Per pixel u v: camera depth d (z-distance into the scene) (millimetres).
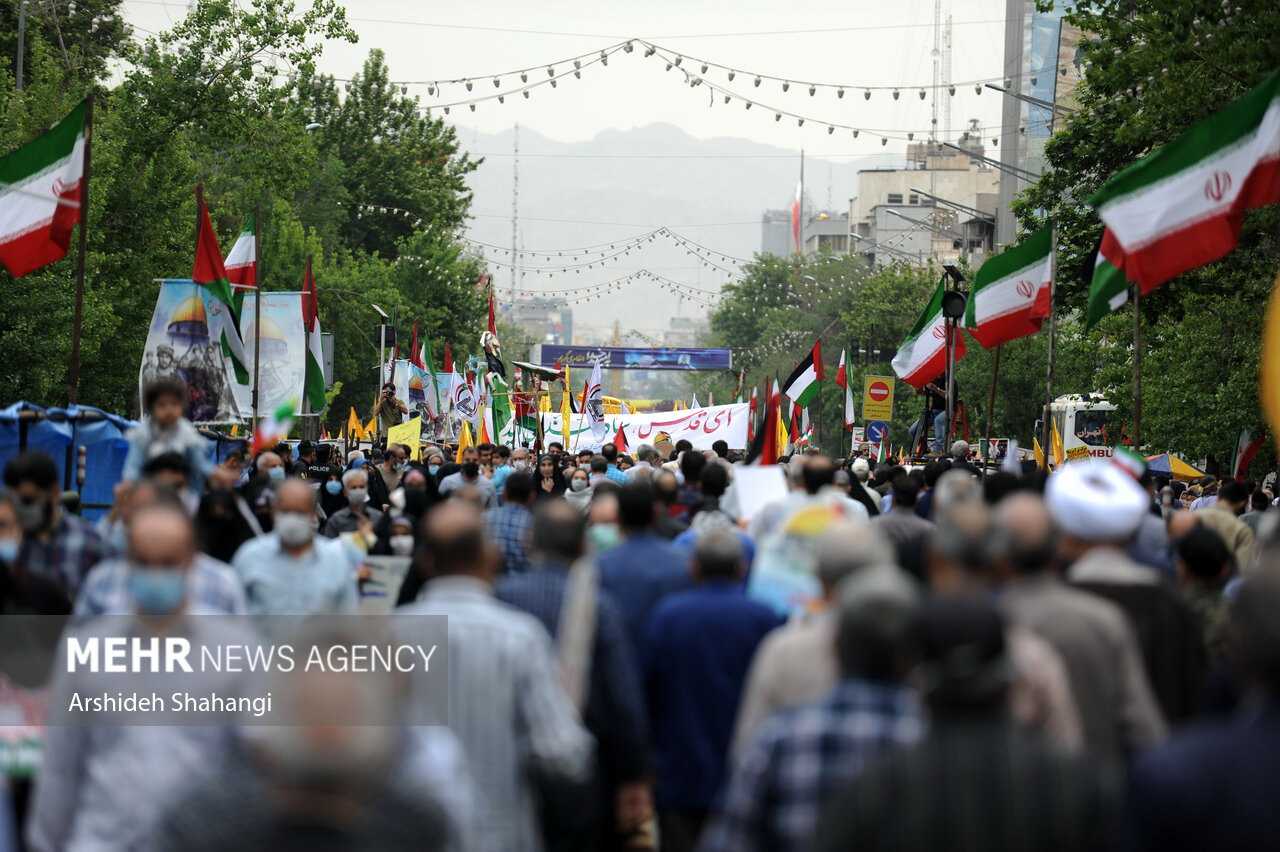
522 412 129375
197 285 61281
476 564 20453
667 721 24781
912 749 13336
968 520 19203
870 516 50062
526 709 19641
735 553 25188
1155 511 40531
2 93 124375
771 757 15570
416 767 13664
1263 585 13000
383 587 35281
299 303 72500
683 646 24625
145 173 134875
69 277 116250
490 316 132000
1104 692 19703
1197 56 72250
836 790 15125
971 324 66938
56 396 132375
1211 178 49031
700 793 24219
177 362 60719
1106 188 50938
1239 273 91000
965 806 12922
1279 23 66938
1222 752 12516
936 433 90750
